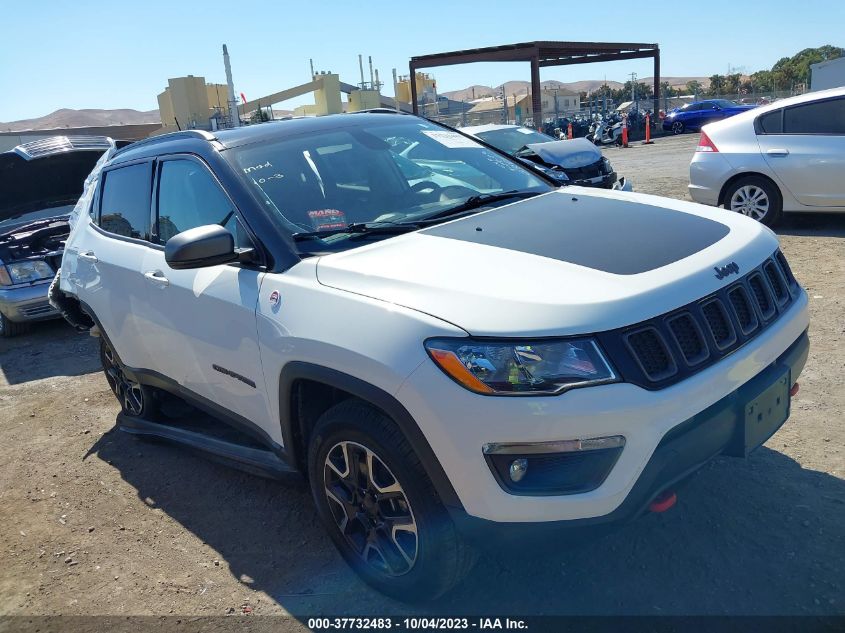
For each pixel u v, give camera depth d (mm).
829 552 2820
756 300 2709
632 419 2205
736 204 8516
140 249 3965
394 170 3635
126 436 4840
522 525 2289
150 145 4168
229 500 3818
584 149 10648
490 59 28578
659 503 2395
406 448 2480
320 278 2803
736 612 2568
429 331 2355
